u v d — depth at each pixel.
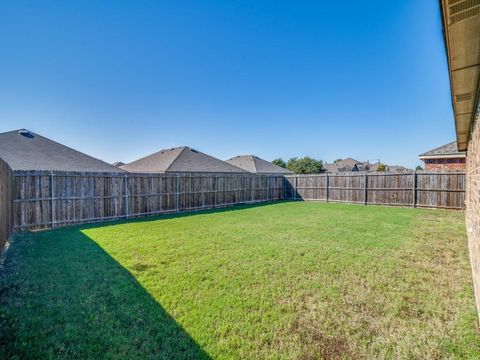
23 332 2.54
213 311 2.96
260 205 14.40
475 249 3.39
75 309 2.99
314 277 3.95
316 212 11.27
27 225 7.62
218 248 5.51
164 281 3.79
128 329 2.61
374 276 3.99
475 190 3.77
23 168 12.21
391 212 11.20
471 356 2.23
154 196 10.85
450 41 1.68
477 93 2.79
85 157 15.88
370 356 2.25
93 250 5.37
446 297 3.31
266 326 2.68
